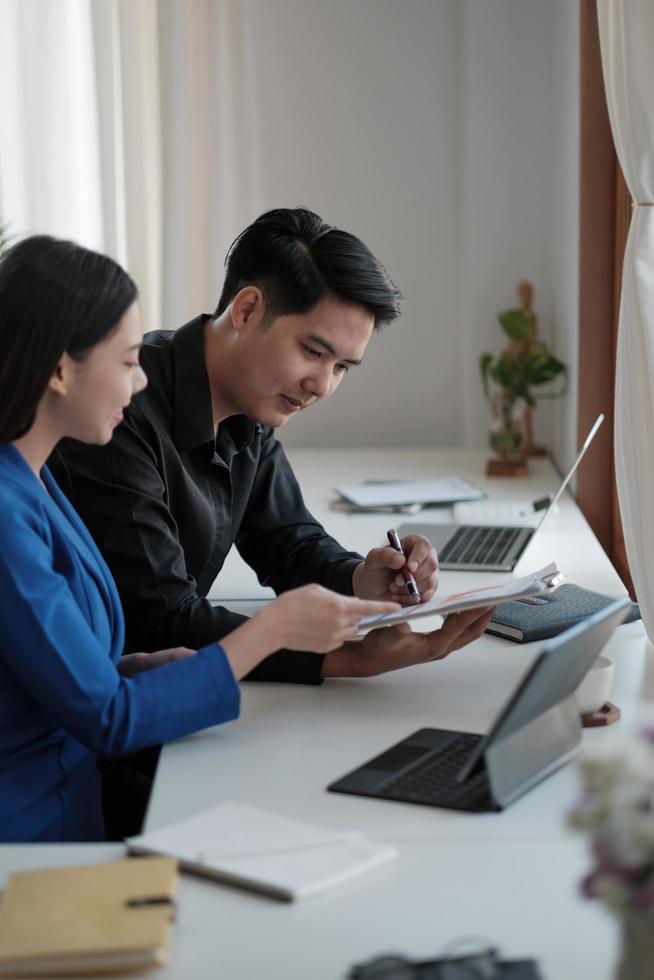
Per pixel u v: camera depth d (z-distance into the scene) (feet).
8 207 12.81
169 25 12.18
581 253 9.98
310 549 6.69
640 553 6.16
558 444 11.82
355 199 12.94
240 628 4.66
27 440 4.58
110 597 4.95
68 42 12.50
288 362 5.68
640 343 6.16
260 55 12.69
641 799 2.64
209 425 6.00
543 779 4.15
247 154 12.71
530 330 11.92
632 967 2.69
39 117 12.56
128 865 3.49
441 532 8.33
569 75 10.77
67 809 4.64
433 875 3.54
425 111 12.76
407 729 4.73
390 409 13.32
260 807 4.05
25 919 3.21
